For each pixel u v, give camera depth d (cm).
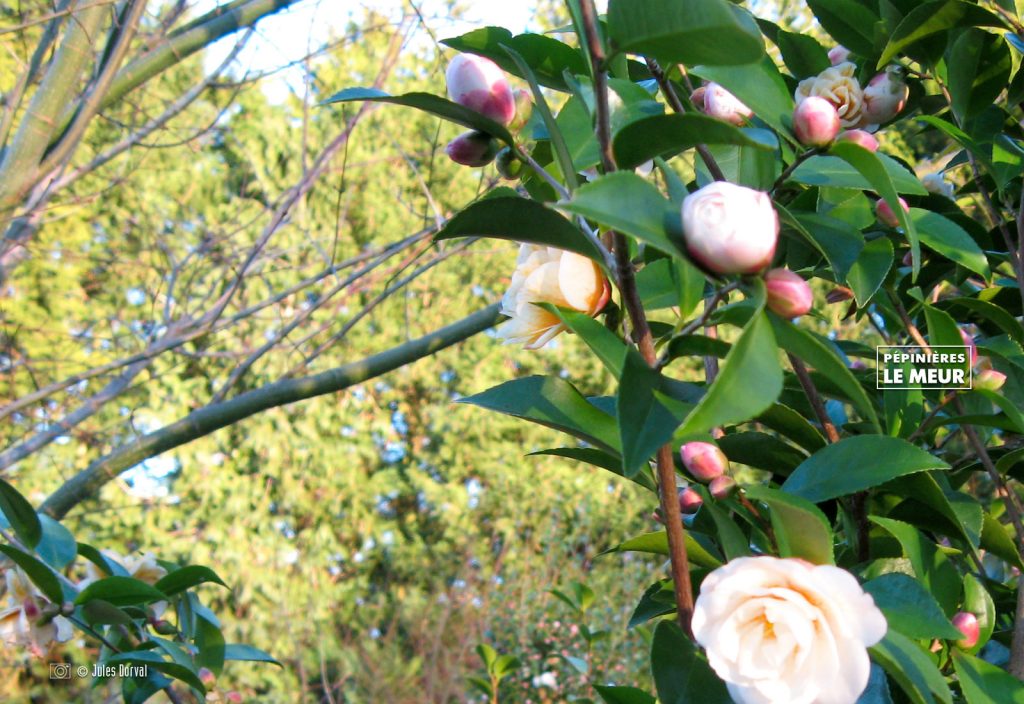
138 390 533
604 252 70
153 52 283
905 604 73
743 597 62
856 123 101
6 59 468
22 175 262
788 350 67
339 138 323
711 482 82
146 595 125
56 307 552
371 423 634
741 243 59
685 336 67
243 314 314
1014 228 118
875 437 81
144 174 568
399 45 322
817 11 107
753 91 83
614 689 93
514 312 81
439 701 497
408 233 597
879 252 92
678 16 60
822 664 60
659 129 65
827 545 69
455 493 619
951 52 101
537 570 559
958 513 95
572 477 616
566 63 92
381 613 591
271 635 554
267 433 598
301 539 604
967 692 80
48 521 132
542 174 78
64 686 401
